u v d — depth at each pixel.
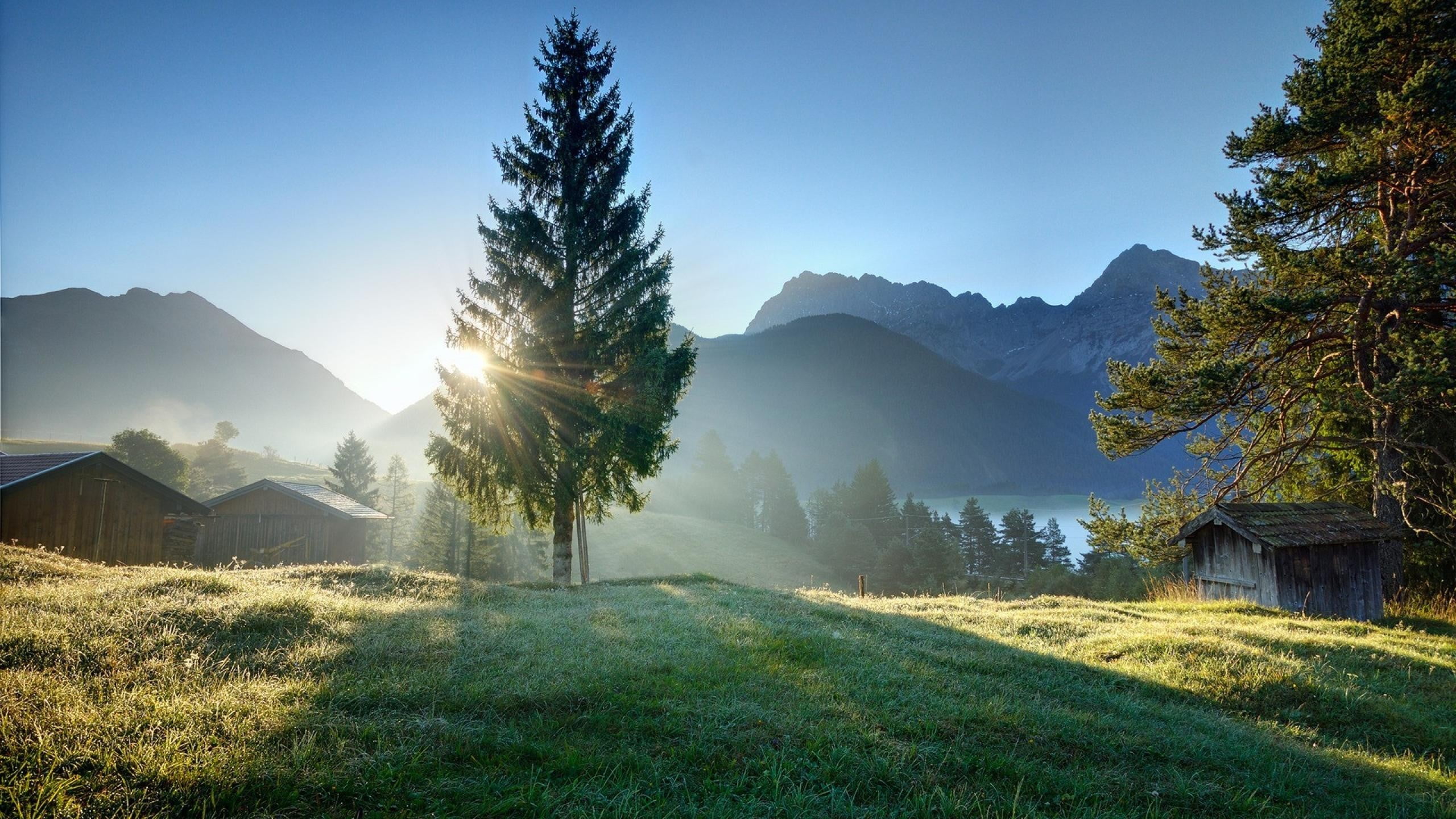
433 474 22.41
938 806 4.93
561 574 21.53
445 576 15.62
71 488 25.69
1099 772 6.00
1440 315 19.38
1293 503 19.52
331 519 39.03
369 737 5.03
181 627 7.54
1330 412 20.23
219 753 4.41
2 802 3.67
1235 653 10.88
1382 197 19.52
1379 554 18.73
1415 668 11.16
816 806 4.75
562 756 5.08
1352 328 19.34
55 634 6.50
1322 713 8.86
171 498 29.91
